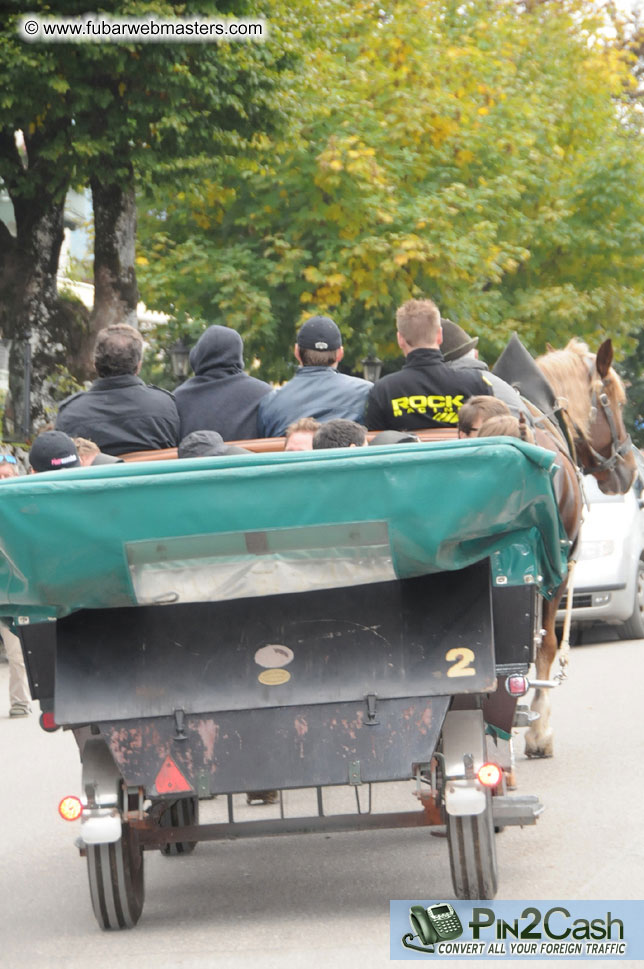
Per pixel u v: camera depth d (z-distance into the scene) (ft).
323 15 135.33
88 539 30.30
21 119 103.50
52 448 40.04
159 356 166.61
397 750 31.35
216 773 31.68
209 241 146.51
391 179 146.61
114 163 106.63
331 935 32.27
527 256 149.79
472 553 31.45
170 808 40.34
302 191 142.61
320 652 31.81
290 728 31.63
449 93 151.12
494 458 29.63
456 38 168.96
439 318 43.45
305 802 47.88
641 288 173.17
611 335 173.58
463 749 31.91
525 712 36.60
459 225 147.84
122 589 31.17
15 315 113.09
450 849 32.40
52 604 31.58
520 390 49.73
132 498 30.12
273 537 30.78
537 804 33.58
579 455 55.93
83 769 32.60
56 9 98.68
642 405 214.07
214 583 31.55
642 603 84.33
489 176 154.92
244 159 119.65
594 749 52.95
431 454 29.86
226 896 36.91
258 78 107.14
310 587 31.60
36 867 41.11
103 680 32.04
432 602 31.76
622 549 82.12
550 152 167.53
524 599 32.37
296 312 146.61
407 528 30.25
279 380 151.33
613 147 167.12
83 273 200.34
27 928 34.81
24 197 112.98
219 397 45.16
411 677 31.48
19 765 56.39
